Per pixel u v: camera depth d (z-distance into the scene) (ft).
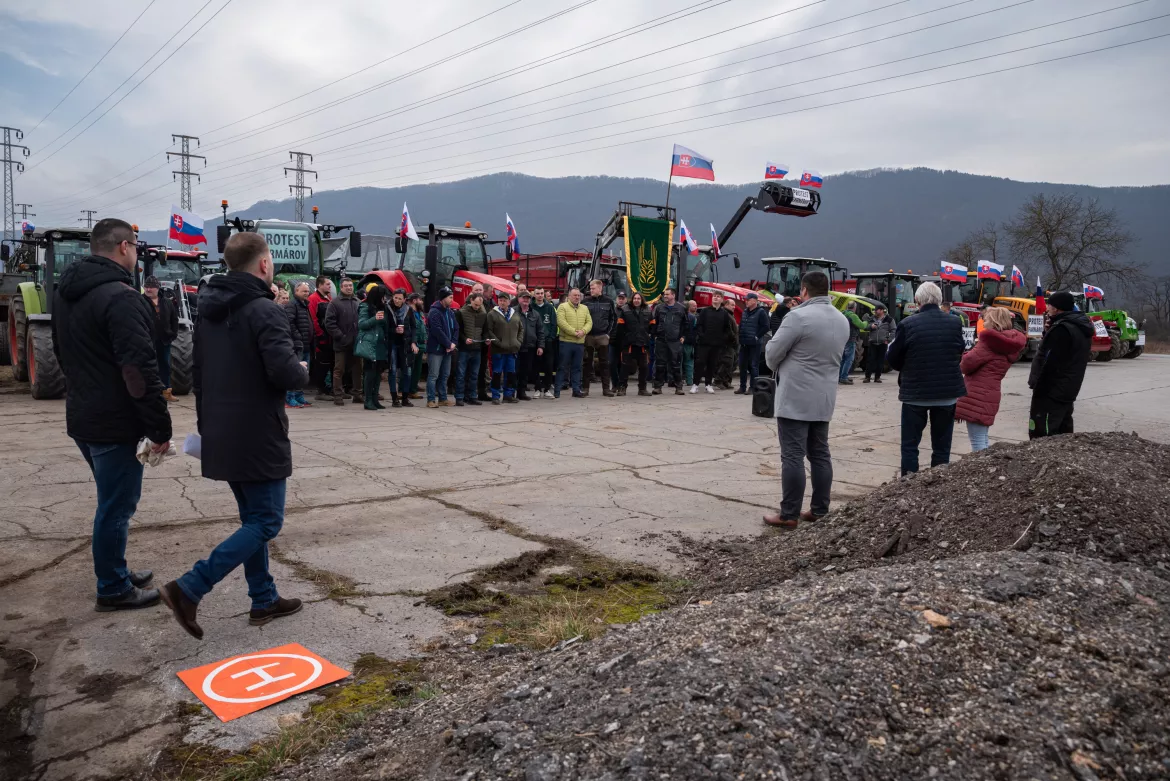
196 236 45.91
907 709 5.66
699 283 53.47
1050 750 5.22
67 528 13.67
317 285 34.60
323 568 12.07
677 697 5.70
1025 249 131.64
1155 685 6.00
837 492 18.37
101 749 7.06
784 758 5.05
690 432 27.17
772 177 70.69
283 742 7.05
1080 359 18.10
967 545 10.15
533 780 5.06
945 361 16.71
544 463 20.95
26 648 9.12
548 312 36.96
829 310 14.83
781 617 7.20
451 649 9.33
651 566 12.57
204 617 10.13
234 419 9.28
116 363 9.68
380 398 36.29
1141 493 10.52
